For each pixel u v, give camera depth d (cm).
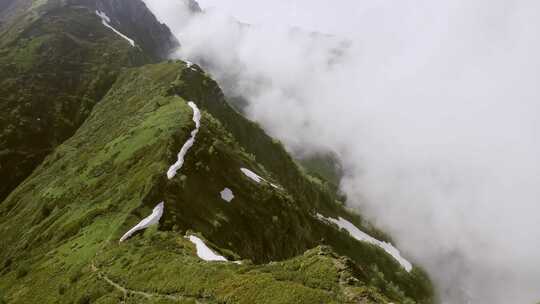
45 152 15425
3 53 18975
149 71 17450
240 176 9831
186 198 7794
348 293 4103
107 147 11631
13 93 16750
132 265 5734
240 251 7831
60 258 7181
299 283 4316
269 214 9594
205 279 4741
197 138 9838
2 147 14800
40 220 10106
